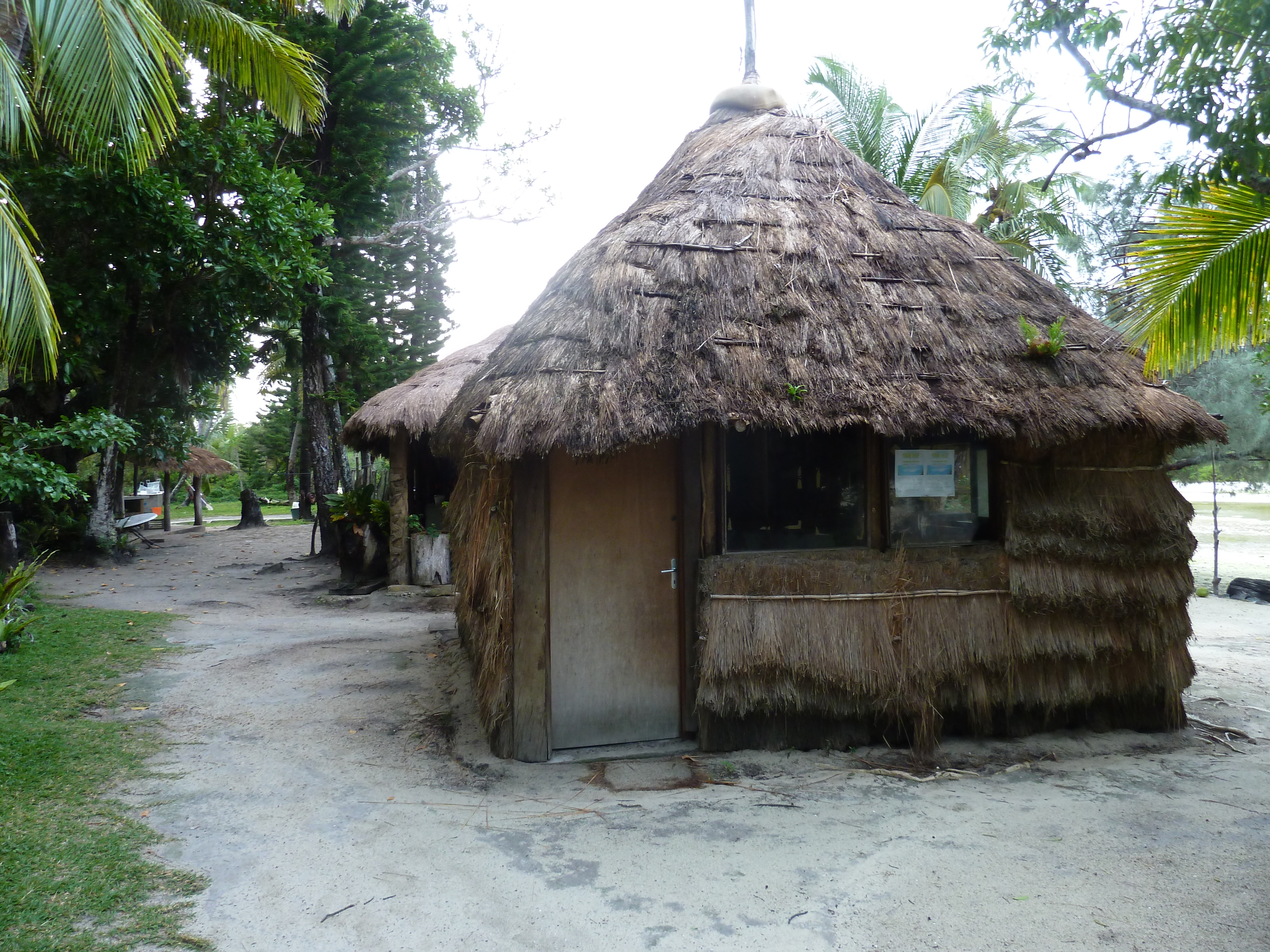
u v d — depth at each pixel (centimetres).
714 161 572
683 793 402
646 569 472
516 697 447
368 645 765
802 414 414
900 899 301
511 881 316
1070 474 470
